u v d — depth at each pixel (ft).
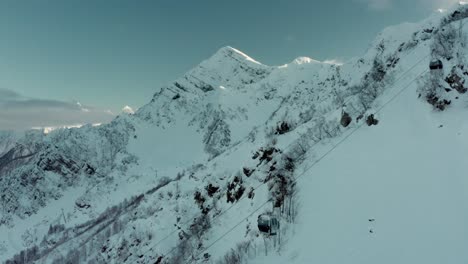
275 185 192.13
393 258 93.20
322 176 169.58
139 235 274.57
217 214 234.17
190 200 290.97
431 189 114.83
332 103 343.46
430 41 259.39
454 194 106.42
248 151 301.43
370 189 134.72
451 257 83.87
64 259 605.73
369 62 640.17
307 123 269.85
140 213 352.90
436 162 129.29
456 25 222.69
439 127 155.12
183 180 365.40
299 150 220.23
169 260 225.35
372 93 247.70
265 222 145.89
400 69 258.78
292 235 139.44
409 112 185.98
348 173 158.30
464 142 132.46
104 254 311.06
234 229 193.06
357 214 123.03
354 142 189.57
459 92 170.09
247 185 228.63
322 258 109.60
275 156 230.89
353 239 110.42
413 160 139.54
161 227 267.59
